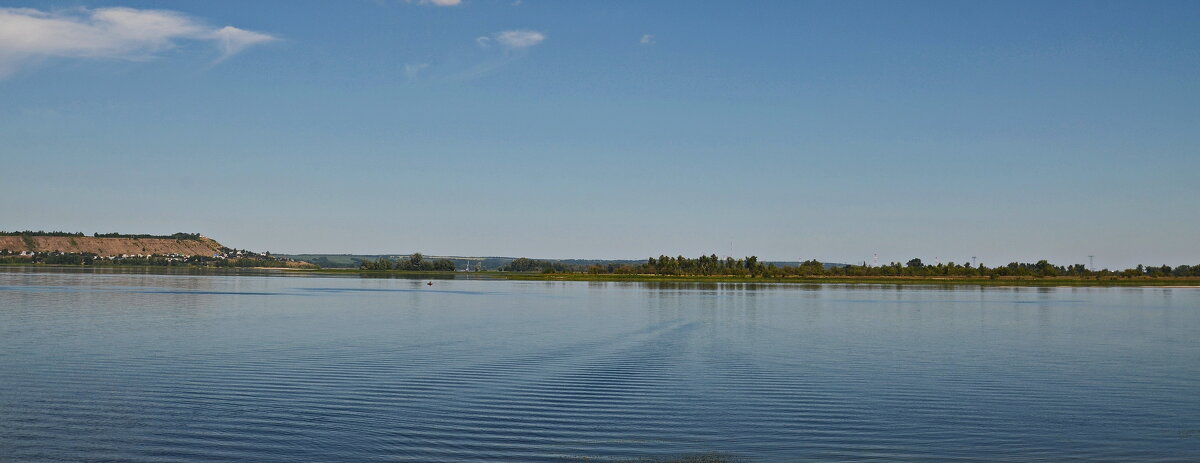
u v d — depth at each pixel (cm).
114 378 3300
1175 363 4159
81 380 3244
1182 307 9719
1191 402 3050
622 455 2258
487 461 2183
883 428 2589
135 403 2805
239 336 4962
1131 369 3922
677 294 12488
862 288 16338
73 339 4653
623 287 16012
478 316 7162
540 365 3850
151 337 4816
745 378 3519
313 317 6694
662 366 3875
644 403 2928
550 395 3055
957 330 6100
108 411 2675
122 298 9050
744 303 9794
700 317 7269
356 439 2370
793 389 3250
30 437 2344
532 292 12975
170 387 3108
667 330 5862
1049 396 3153
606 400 2975
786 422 2655
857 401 3011
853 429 2573
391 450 2269
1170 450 2364
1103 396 3159
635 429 2541
